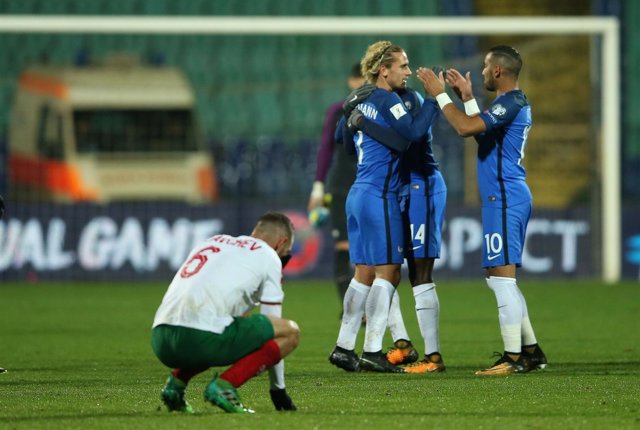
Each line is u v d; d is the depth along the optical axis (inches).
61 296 1897.1
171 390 684.7
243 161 2694.4
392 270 941.2
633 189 2669.8
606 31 2209.6
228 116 2819.9
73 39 2871.6
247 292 678.5
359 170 943.0
